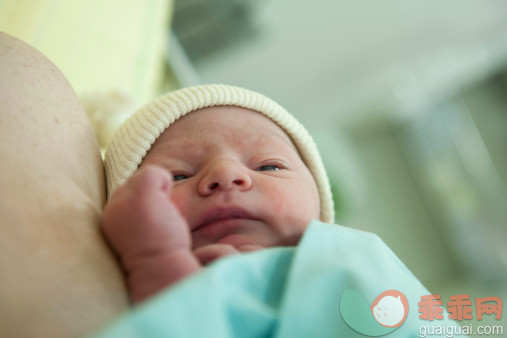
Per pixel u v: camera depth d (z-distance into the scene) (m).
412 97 4.12
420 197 4.34
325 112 4.36
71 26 1.42
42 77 0.50
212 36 3.12
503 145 3.65
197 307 0.29
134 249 0.36
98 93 1.17
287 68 3.68
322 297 0.37
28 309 0.28
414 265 4.15
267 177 0.62
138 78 1.56
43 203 0.35
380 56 3.70
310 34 3.37
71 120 0.51
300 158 0.81
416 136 4.34
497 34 3.54
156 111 0.71
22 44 0.51
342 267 0.40
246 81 3.75
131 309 0.34
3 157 0.35
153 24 1.73
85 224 0.37
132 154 0.68
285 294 0.36
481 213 3.73
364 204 4.16
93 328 0.29
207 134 0.68
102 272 0.34
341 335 0.36
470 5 3.26
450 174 3.98
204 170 0.60
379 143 4.64
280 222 0.58
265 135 0.72
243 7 2.97
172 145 0.68
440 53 3.70
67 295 0.30
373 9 3.22
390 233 4.32
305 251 0.41
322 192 0.88
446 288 3.83
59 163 0.43
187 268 0.35
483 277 3.69
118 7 1.61
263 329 0.34
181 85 2.88
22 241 0.31
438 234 4.17
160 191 0.38
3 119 0.39
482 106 3.82
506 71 3.76
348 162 3.65
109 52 1.50
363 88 4.05
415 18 3.32
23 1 1.34
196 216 0.55
